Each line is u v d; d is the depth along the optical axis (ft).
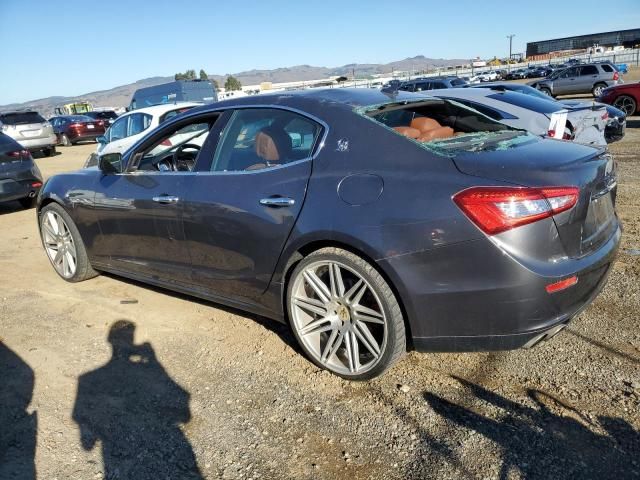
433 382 9.77
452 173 8.56
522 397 9.14
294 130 10.51
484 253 8.06
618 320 11.51
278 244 10.05
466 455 7.88
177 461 8.14
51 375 10.75
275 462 8.00
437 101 11.52
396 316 8.97
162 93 68.23
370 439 8.38
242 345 11.59
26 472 8.00
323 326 10.05
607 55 186.91
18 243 21.31
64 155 63.46
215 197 11.00
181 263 12.26
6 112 60.59
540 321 8.27
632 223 18.25
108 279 16.17
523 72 181.37
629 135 39.83
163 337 12.16
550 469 7.51
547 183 8.13
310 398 9.53
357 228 8.90
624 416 8.49
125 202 13.03
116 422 9.14
